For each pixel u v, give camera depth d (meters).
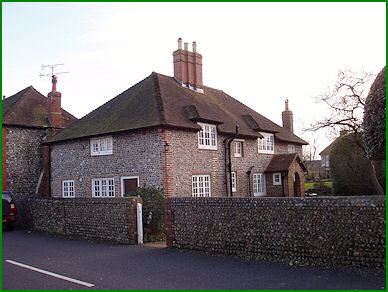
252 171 23.83
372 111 9.95
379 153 9.81
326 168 52.66
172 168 17.84
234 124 23.00
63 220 14.41
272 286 6.69
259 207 9.12
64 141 22.03
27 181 23.22
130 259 9.59
